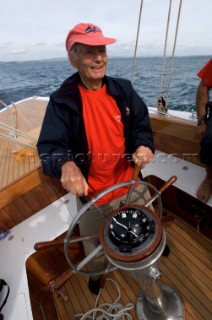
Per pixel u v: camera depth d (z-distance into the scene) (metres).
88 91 1.16
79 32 1.02
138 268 0.78
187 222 1.87
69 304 1.56
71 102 1.12
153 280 0.86
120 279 1.62
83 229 1.39
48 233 1.67
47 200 1.86
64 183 0.91
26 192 1.72
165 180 1.82
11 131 1.61
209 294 1.47
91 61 1.05
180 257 1.67
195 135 1.77
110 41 1.02
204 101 1.58
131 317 1.41
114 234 0.78
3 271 1.46
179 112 2.05
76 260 1.76
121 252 0.76
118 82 1.21
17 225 1.76
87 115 1.18
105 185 1.33
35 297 1.45
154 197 0.97
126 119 1.22
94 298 1.57
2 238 1.68
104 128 1.20
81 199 1.29
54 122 1.16
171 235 1.81
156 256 0.78
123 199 1.35
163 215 1.95
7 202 1.66
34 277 1.51
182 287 1.52
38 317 1.34
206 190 1.60
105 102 1.17
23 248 1.58
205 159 1.46
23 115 3.30
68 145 1.21
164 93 7.93
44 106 3.59
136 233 0.77
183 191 1.71
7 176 1.87
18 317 1.22
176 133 1.89
